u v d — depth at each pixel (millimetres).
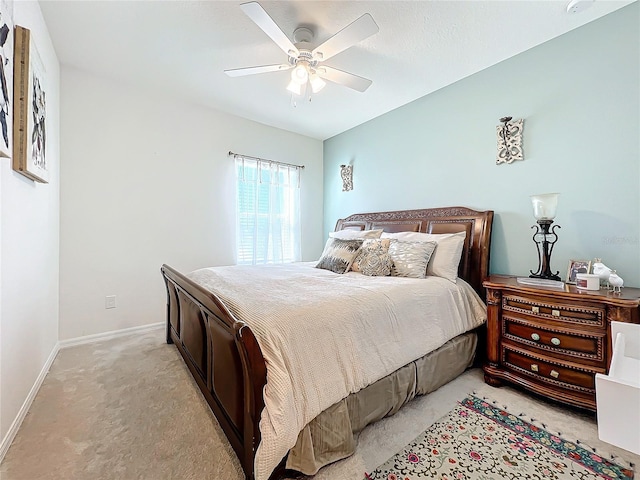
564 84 2141
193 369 1965
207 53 2416
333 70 2113
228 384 1331
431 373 1896
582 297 1618
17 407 1550
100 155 2809
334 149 4402
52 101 2316
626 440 721
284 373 1161
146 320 3082
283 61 2521
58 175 2547
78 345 2639
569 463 1311
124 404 1753
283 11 1925
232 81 2869
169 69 2660
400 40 2205
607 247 1961
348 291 1756
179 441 1447
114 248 2895
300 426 1172
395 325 1688
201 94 3137
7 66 1391
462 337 2191
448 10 1905
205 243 3459
